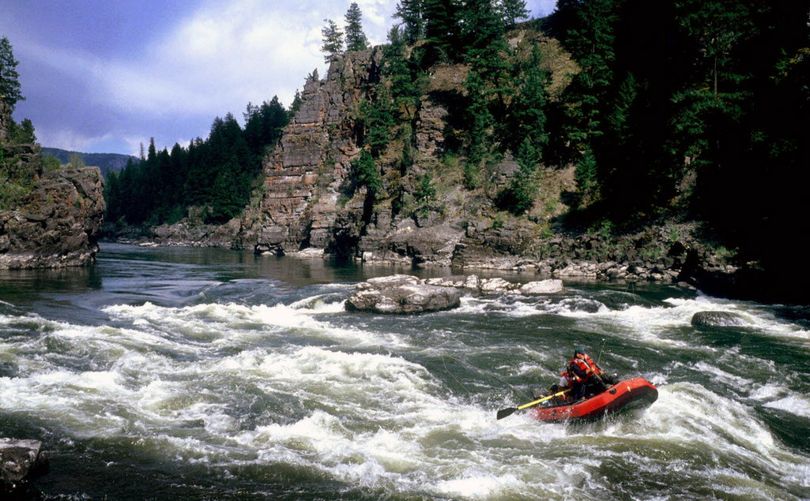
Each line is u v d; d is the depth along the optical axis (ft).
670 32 189.16
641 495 26.43
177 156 462.60
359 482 27.27
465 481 27.37
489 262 161.58
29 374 42.65
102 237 425.28
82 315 68.85
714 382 46.14
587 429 34.55
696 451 31.48
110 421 33.99
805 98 123.95
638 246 144.36
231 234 331.57
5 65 232.94
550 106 205.57
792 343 60.64
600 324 71.20
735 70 165.27
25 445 27.12
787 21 152.46
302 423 34.42
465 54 235.40
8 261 130.00
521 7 281.74
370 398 40.11
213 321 69.15
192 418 35.27
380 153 238.68
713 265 111.86
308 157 284.00
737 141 140.87
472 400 41.14
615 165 173.17
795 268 92.94
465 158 207.10
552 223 170.50
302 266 166.20
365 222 216.74
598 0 196.54
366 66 300.20
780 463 30.68
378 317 75.41
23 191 140.56
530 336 62.90
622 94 173.99
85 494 25.41
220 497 25.55
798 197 116.57
